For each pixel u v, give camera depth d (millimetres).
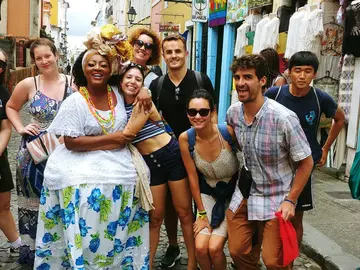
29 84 3588
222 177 3215
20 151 3639
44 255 3086
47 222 3053
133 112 3020
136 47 3895
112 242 2967
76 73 3053
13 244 4008
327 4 6578
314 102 3391
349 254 4023
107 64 2938
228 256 4156
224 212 3230
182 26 15812
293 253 2811
